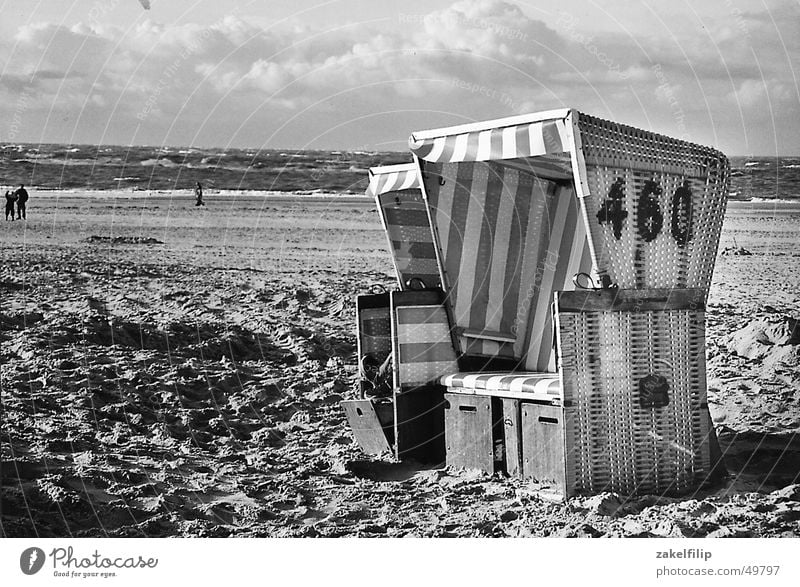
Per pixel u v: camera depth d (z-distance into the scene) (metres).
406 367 5.74
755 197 32.75
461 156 5.04
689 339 5.00
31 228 21.80
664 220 4.93
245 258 17.89
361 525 4.59
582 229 5.98
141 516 4.66
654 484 4.93
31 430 5.95
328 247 20.28
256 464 5.74
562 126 4.61
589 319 4.73
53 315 9.77
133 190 33.38
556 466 4.96
